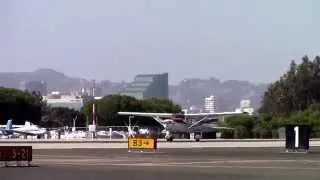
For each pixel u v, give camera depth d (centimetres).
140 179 2561
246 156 4525
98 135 9506
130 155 4700
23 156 3431
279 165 3509
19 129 10569
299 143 5288
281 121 11450
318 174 2848
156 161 3878
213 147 6469
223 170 3094
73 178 2598
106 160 3988
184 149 5925
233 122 11094
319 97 14300
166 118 9469
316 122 11288
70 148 6072
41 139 8775
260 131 10631
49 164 3569
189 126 8800
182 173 2886
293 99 14300
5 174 2808
